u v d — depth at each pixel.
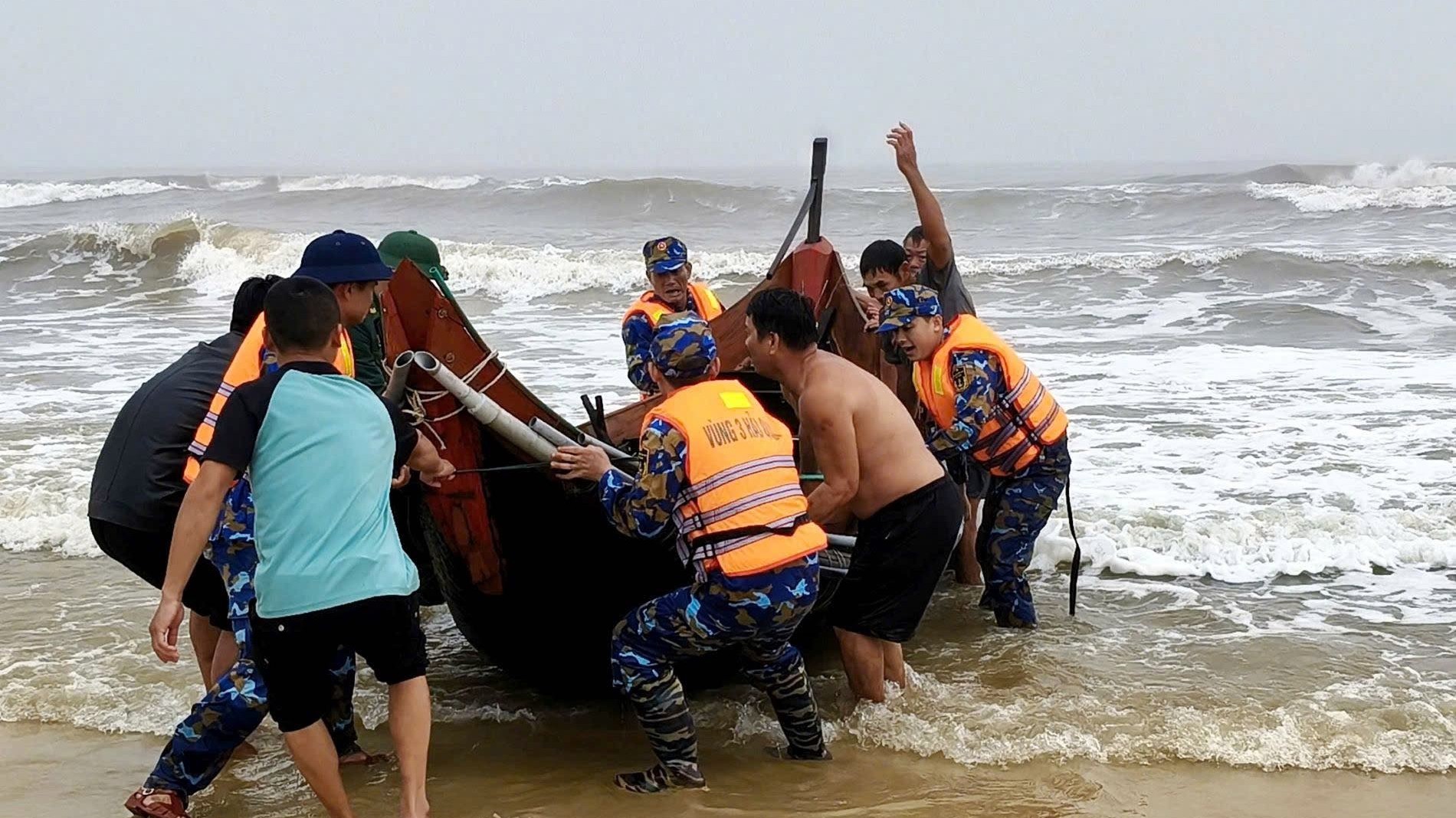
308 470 3.69
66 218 35.41
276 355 4.04
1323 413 10.23
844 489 4.61
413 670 3.91
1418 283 18.11
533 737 5.08
